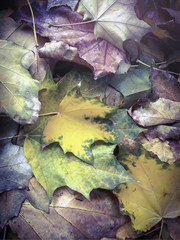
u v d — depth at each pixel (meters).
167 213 0.31
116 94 0.35
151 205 0.31
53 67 0.34
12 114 0.28
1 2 0.36
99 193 0.31
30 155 0.30
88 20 0.35
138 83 0.36
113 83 0.35
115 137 0.30
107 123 0.30
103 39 0.35
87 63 0.33
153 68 0.37
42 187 0.30
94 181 0.29
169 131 0.34
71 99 0.29
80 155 0.29
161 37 0.40
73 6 0.35
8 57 0.30
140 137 0.34
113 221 0.30
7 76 0.29
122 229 0.31
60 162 0.30
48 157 0.30
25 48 0.31
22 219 0.29
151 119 0.34
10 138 0.30
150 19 0.38
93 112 0.30
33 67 0.33
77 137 0.29
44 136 0.30
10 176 0.29
